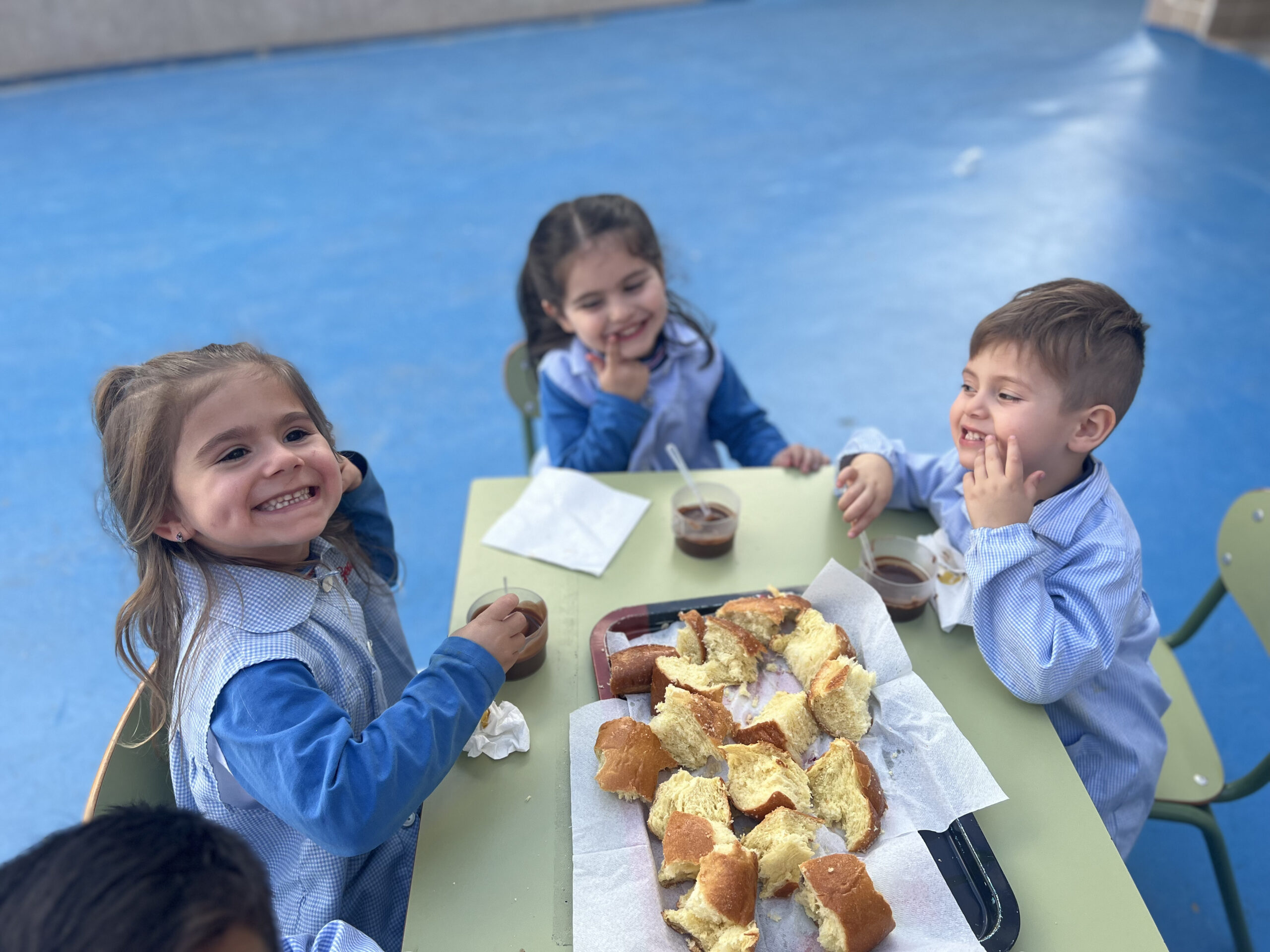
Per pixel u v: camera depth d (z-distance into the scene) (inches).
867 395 117.5
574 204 64.1
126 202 172.9
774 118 202.1
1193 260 141.7
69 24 229.8
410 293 143.0
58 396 120.6
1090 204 159.2
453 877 32.4
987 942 30.1
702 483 51.3
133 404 35.2
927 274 142.4
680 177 176.6
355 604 43.4
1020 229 153.0
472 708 36.1
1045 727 38.5
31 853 22.7
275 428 36.9
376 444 112.5
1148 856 65.2
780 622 41.8
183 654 36.6
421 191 174.7
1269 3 227.6
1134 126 188.4
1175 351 121.3
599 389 67.2
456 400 119.6
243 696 34.6
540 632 40.9
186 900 21.9
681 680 37.8
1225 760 71.4
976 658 42.1
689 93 217.9
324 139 198.7
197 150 194.5
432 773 34.2
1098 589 40.4
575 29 270.1
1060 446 42.1
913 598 43.4
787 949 30.2
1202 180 165.8
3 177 183.0
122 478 35.8
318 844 34.2
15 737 76.6
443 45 258.7
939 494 51.4
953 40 247.8
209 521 35.8
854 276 142.9
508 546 49.1
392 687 49.4
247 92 226.5
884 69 228.2
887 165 177.8
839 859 30.1
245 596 37.1
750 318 134.1
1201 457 103.8
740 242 153.6
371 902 39.6
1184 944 59.6
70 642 85.7
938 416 113.2
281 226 163.3
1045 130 189.0
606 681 40.1
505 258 151.6
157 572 37.6
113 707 79.3
